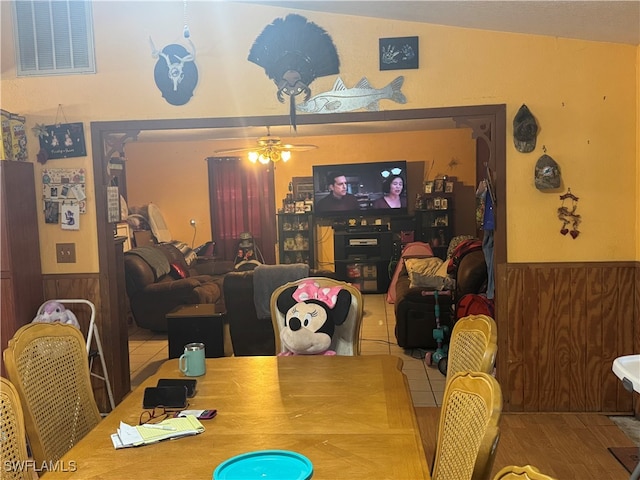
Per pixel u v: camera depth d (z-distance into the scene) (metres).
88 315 3.68
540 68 3.38
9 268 3.34
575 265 3.44
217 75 3.56
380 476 1.47
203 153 8.02
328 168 7.75
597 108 3.37
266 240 8.11
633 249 3.42
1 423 1.65
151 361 4.89
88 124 3.62
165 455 1.62
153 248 6.27
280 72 3.53
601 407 3.50
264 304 4.18
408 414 1.87
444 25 3.41
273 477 1.46
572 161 3.41
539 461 2.90
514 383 3.52
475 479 1.31
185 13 3.54
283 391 2.11
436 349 4.79
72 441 2.09
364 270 7.73
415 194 7.89
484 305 4.10
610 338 3.46
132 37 3.57
